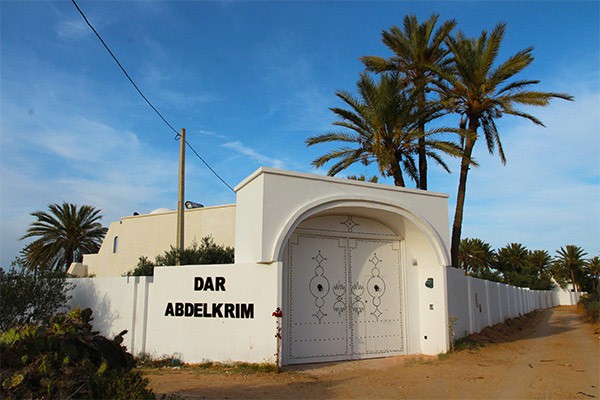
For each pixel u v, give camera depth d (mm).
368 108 18141
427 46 21359
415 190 13516
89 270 32562
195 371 10289
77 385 5699
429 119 19641
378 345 12898
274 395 8047
